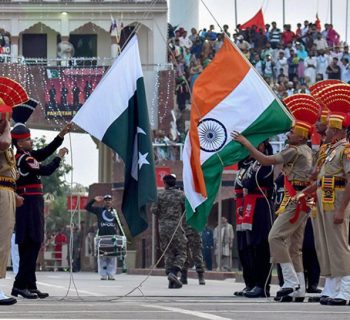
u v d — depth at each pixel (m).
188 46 92.25
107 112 34.16
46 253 87.75
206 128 34.94
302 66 88.75
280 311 25.42
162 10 94.56
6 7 95.56
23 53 97.38
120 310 25.17
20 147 33.31
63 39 95.75
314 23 92.31
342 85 29.73
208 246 76.12
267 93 34.91
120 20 95.25
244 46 89.06
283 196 35.38
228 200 84.56
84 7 95.44
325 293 30.02
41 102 89.06
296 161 31.84
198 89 35.25
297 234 32.78
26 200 33.34
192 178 34.66
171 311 24.88
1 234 28.03
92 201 57.62
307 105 32.66
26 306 26.83
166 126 88.81
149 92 89.44
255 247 35.25
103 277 56.47
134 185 34.22
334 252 29.61
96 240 56.91
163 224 44.19
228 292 40.72
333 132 29.95
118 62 34.41
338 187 29.70
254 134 35.06
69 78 89.12
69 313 24.00
